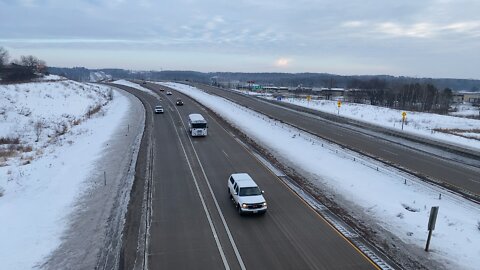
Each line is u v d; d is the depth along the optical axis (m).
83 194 24.22
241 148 37.88
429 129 51.28
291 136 44.16
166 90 113.75
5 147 40.66
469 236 18.08
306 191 24.88
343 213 21.06
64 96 79.06
